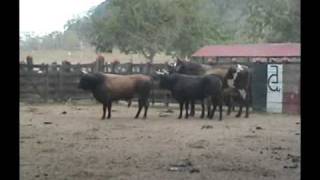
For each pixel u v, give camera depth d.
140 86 15.80
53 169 7.59
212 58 28.48
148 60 37.84
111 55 45.53
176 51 35.53
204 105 17.16
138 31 33.88
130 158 8.59
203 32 36.03
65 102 22.05
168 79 15.70
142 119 15.58
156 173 7.33
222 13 50.88
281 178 7.00
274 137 11.45
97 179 6.90
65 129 12.91
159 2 33.94
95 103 21.67
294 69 17.61
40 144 10.23
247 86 16.34
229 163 8.18
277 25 34.53
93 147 9.85
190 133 12.12
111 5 34.69
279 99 17.94
